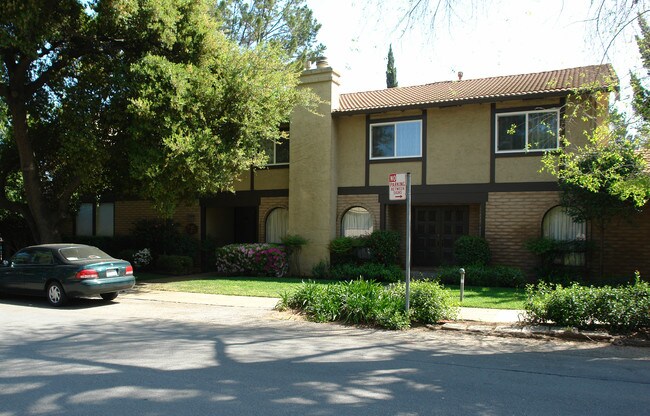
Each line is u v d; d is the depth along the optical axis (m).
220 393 5.64
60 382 6.04
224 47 15.02
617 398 5.55
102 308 11.91
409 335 8.97
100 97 13.89
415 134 17.52
